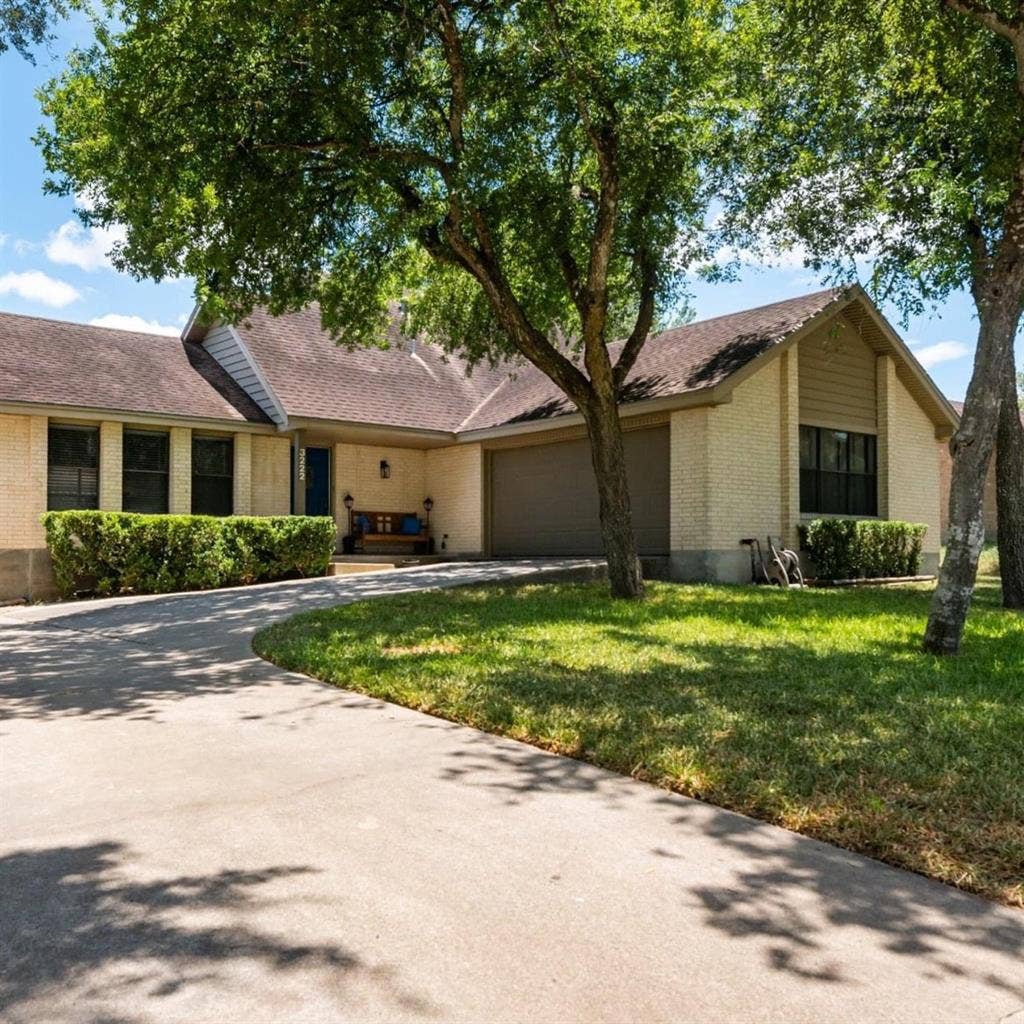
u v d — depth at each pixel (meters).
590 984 2.46
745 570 15.31
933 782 4.05
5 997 2.38
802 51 11.25
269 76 10.35
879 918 2.88
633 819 3.76
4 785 4.23
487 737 5.08
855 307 17.05
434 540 20.75
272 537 16.02
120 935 2.73
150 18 9.45
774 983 2.48
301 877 3.15
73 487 15.84
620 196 11.80
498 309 11.74
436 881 3.13
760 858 3.36
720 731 4.89
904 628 8.96
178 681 6.79
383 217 11.41
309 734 5.15
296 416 17.20
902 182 12.34
